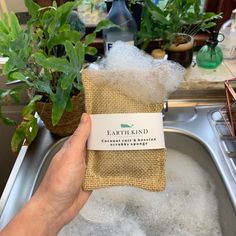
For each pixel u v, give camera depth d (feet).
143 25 2.50
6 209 1.90
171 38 2.47
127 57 1.47
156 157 1.43
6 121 2.15
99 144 1.41
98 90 1.45
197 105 2.66
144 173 1.47
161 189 1.45
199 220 2.15
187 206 2.25
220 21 2.84
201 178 2.35
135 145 1.39
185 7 2.41
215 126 2.43
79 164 1.47
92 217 2.27
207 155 2.25
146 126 1.38
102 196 2.38
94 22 2.88
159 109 1.42
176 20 2.44
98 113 1.42
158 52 2.52
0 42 1.65
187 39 2.59
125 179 1.48
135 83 1.40
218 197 2.13
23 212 1.44
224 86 2.46
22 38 1.69
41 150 2.31
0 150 3.23
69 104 1.94
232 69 2.72
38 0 2.60
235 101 2.30
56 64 1.65
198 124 2.47
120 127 1.38
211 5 2.84
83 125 1.41
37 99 1.93
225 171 2.05
